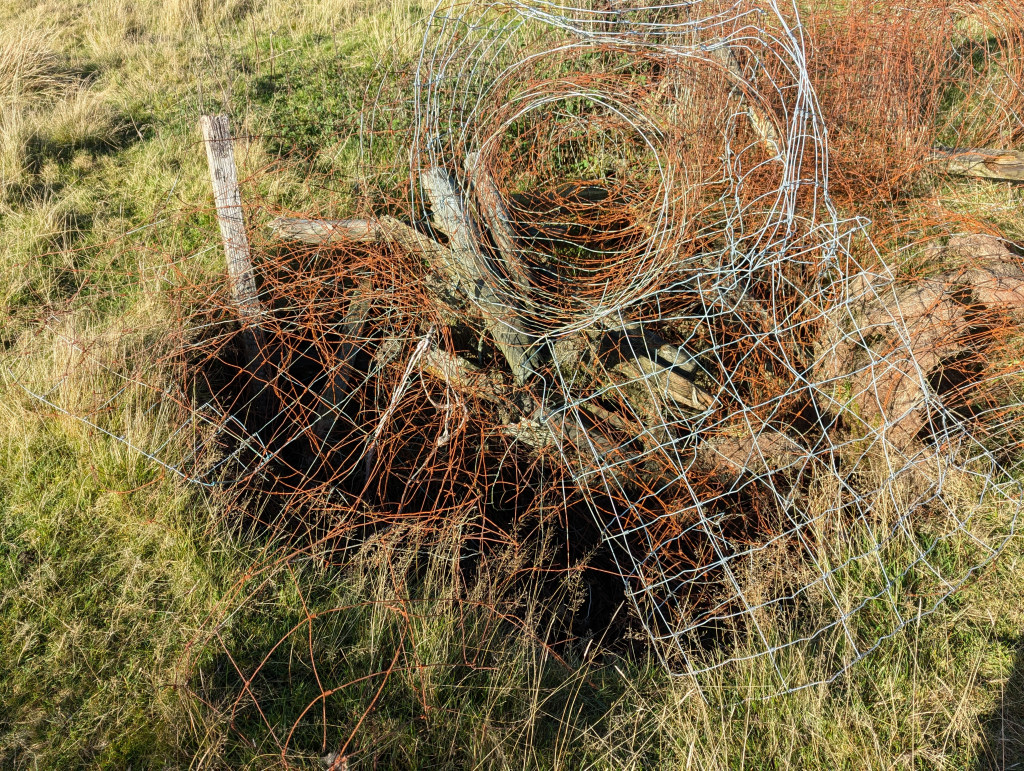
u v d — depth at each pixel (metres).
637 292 4.84
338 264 5.38
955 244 4.98
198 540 3.74
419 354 4.69
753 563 3.71
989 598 3.49
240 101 7.42
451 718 3.15
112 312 5.09
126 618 3.45
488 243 5.23
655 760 3.10
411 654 3.35
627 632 3.88
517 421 4.66
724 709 3.22
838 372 4.53
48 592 3.53
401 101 6.85
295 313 5.27
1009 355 4.48
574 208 6.14
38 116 7.00
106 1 9.79
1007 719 3.09
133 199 6.19
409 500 4.71
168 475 3.99
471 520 4.36
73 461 4.07
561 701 3.30
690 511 4.23
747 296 5.09
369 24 9.20
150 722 3.09
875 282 4.69
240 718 3.12
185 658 3.27
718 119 5.83
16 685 3.18
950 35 7.10
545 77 6.80
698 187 5.24
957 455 3.98
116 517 3.84
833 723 3.10
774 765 3.06
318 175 6.42
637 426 4.58
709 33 5.90
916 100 6.29
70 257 5.48
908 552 3.66
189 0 9.60
